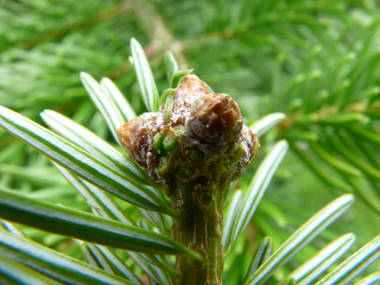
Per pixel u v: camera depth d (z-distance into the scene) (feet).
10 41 0.27
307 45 0.26
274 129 0.20
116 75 0.25
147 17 0.30
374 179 0.19
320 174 0.20
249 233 0.18
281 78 0.31
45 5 0.28
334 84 0.20
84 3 0.30
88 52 0.25
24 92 0.23
